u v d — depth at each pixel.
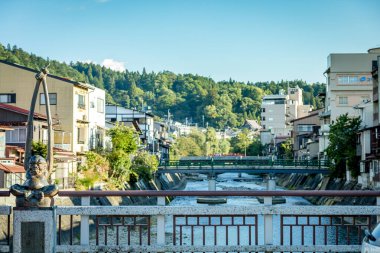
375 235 7.86
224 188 80.44
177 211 8.98
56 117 47.34
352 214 8.96
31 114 9.95
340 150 54.19
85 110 51.56
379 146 45.97
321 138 74.88
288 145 105.69
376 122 51.09
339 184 58.16
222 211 8.98
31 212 8.70
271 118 143.00
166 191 8.95
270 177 73.94
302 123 96.50
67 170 41.38
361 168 50.03
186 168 73.56
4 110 40.94
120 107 84.00
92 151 49.06
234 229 26.61
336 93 71.06
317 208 8.98
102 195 9.04
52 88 47.50
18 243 8.69
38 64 149.75
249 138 157.00
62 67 186.25
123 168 50.12
